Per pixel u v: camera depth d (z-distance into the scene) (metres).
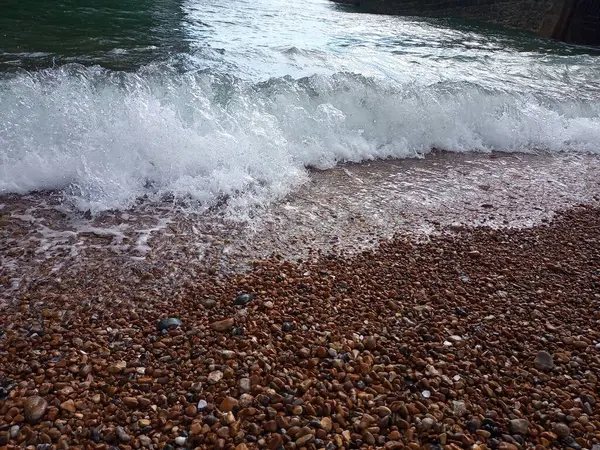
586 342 2.84
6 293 2.96
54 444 1.99
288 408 2.21
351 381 2.42
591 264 3.80
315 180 4.95
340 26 15.20
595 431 2.22
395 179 5.20
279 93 5.81
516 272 3.59
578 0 17.98
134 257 3.46
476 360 2.62
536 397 2.39
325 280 3.31
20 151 4.39
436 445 2.09
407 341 2.74
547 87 9.18
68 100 4.87
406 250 3.80
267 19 14.55
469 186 5.21
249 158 4.84
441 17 22.92
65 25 9.30
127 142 4.55
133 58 7.42
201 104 5.36
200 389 2.31
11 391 2.23
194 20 12.18
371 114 6.10
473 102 6.74
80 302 2.95
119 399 2.23
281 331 2.75
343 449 2.04
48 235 3.63
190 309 2.94
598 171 6.05
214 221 4.03
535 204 4.90
